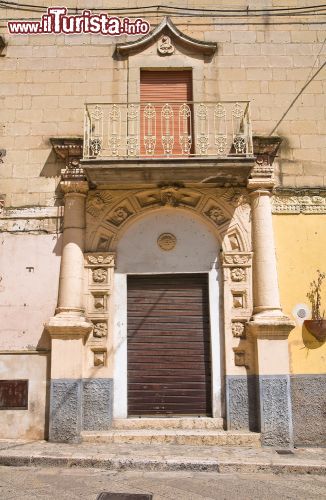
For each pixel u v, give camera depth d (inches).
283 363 354.3
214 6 428.8
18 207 391.2
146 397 369.7
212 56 419.2
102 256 379.9
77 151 388.5
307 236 385.7
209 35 424.8
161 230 392.2
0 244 384.5
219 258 385.1
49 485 256.7
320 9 429.1
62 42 422.9
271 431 344.8
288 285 376.8
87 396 359.3
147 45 420.5
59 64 418.6
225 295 374.0
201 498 237.9
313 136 406.0
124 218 388.2
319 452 329.7
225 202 389.4
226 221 386.9
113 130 389.7
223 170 362.9
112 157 366.0
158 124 409.1
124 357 371.9
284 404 349.1
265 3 429.4
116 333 374.9
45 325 356.2
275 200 390.6
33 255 382.3
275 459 302.0
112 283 377.1
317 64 420.2
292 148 402.9
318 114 410.6
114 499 233.3
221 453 315.3
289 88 415.2
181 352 376.5
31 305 373.7
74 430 343.6
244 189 390.9
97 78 415.2
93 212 387.5
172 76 419.5
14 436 353.1
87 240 383.2
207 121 400.5
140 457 299.4
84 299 375.2
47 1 429.1
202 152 392.2
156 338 378.9
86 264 379.2
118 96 411.8
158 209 391.5
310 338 368.8
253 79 415.8
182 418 362.0
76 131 406.6
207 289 385.1
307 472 289.1
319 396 359.6
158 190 388.2
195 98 409.7
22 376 362.0
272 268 371.6
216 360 369.7
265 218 380.2
